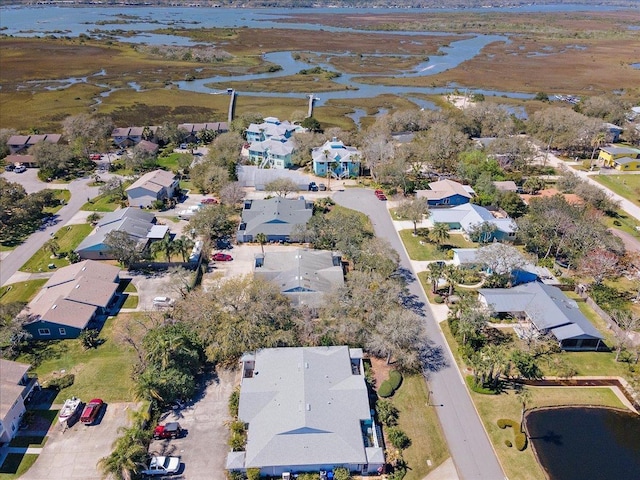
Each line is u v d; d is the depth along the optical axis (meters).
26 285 90.38
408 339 71.44
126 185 131.25
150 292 88.75
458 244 106.88
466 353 73.31
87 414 61.09
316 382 63.59
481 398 67.19
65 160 141.12
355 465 55.75
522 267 90.06
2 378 61.94
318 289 83.50
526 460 58.47
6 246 103.56
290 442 56.47
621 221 117.75
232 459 55.28
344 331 72.44
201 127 175.62
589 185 123.50
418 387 68.75
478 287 91.56
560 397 67.62
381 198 127.81
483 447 60.00
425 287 91.56
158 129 167.88
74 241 105.44
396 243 107.19
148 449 58.09
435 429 62.19
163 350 64.75
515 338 78.31
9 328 72.62
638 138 171.62
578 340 75.94
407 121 179.75
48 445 58.59
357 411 60.84
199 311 73.50
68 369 70.44
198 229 103.62
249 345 69.75
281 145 149.50
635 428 63.38
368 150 139.38
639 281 92.19
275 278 86.25
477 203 122.44
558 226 102.44
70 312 77.44
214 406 64.56
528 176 144.62
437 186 129.12
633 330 79.00
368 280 80.69
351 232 99.12
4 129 164.88
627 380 70.81
